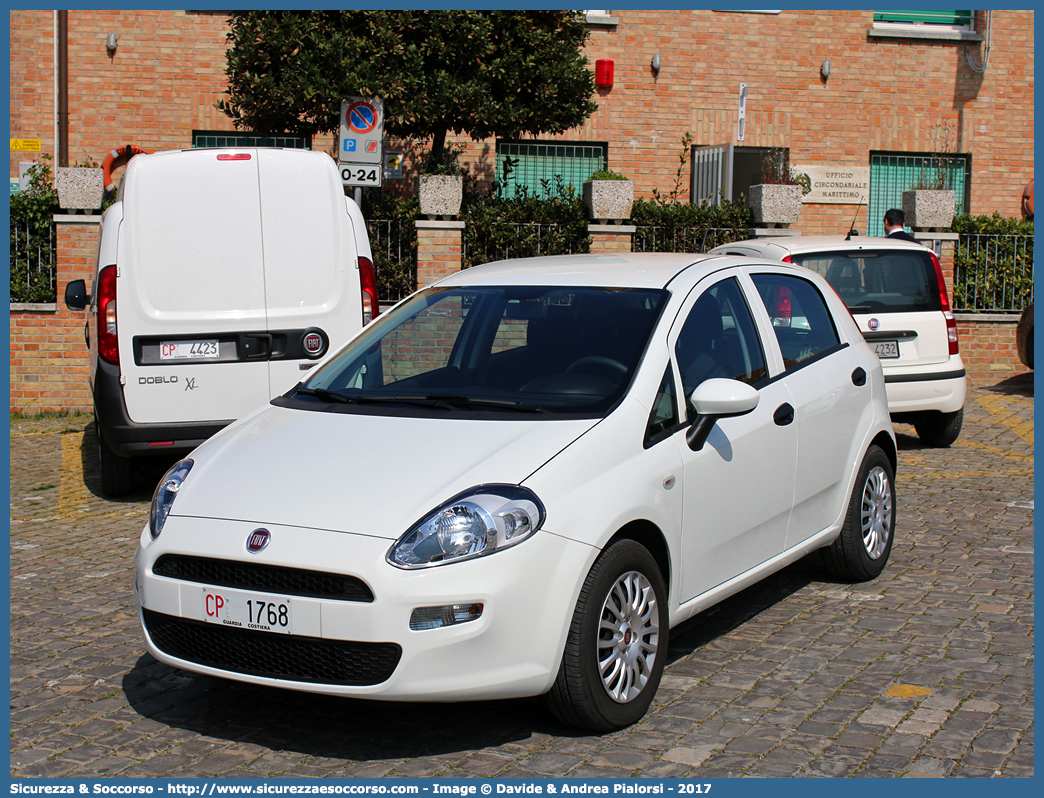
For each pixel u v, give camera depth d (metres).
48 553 6.75
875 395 6.04
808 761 3.81
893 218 12.08
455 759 3.88
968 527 7.14
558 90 12.17
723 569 4.72
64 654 4.99
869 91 16.56
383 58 11.52
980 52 16.80
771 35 16.23
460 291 5.30
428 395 4.66
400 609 3.61
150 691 4.55
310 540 3.75
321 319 7.84
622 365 4.48
